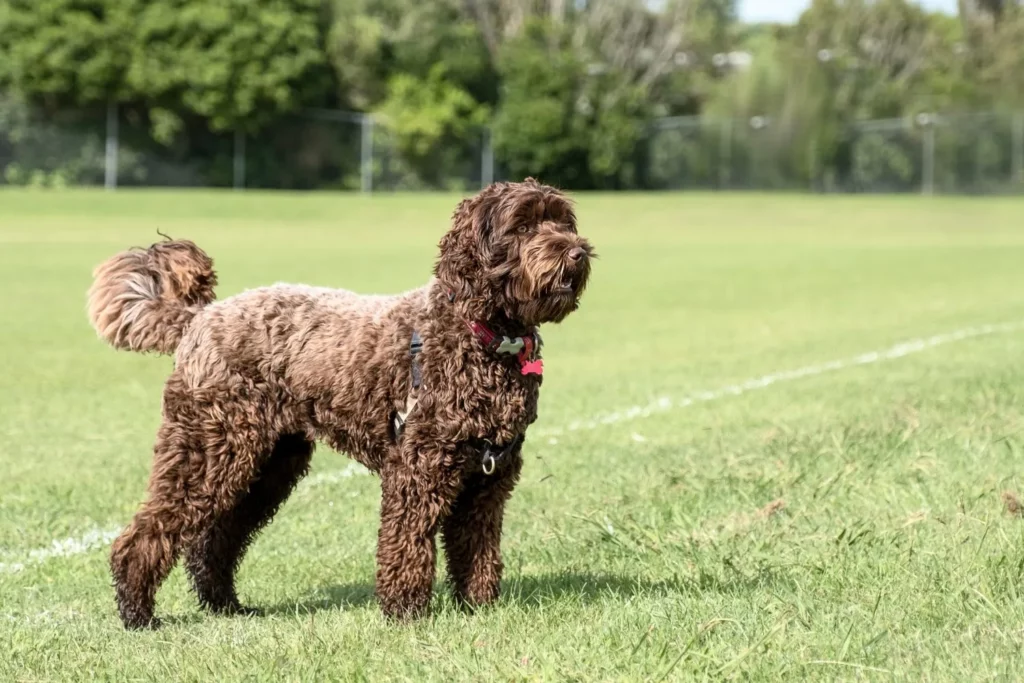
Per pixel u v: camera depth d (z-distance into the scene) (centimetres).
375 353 575
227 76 6656
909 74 8912
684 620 550
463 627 557
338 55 7288
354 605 638
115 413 1223
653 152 7706
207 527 613
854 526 680
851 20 9150
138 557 595
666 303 2338
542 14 8688
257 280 2448
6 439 1088
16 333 1792
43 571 709
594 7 8331
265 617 639
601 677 479
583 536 748
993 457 834
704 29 8506
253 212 5116
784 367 1498
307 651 532
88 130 6656
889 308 2205
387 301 598
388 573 570
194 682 505
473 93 7725
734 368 1503
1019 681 457
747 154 7669
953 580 576
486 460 569
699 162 7700
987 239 4334
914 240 4266
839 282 2733
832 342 1730
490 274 561
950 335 1752
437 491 567
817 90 7619
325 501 890
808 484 817
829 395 1226
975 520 664
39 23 6419
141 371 1493
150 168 6812
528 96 7550
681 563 664
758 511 754
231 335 596
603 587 638
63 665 538
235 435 593
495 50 8525
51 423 1166
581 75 7638
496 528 602
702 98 8281
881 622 533
